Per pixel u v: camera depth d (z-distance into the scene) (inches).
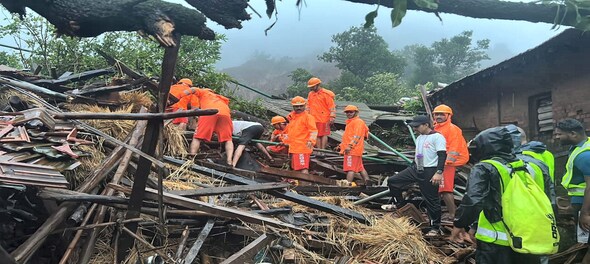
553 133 383.6
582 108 350.3
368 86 1312.7
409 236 216.2
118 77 384.5
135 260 177.5
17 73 316.5
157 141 152.3
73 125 223.6
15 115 208.5
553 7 113.9
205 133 303.4
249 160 322.3
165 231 169.9
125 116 141.6
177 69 503.8
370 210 265.9
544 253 151.9
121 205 176.7
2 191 168.7
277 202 244.7
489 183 159.8
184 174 253.3
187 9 98.2
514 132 201.0
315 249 206.5
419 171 258.4
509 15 113.4
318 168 354.3
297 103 318.7
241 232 198.5
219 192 211.9
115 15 97.0
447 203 269.9
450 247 226.1
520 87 422.3
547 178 199.3
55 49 501.4
